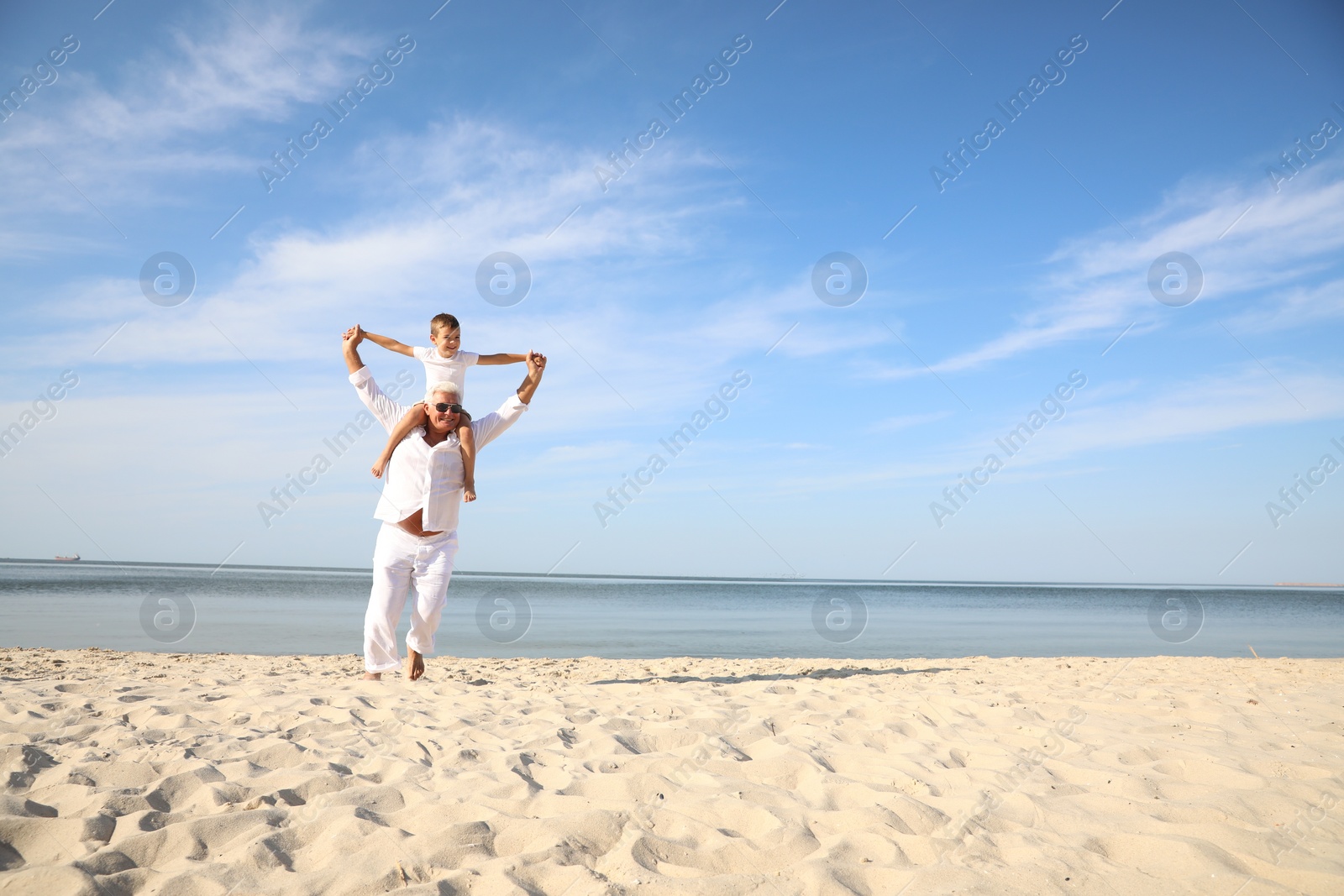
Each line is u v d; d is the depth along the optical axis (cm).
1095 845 262
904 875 236
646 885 224
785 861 251
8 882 216
